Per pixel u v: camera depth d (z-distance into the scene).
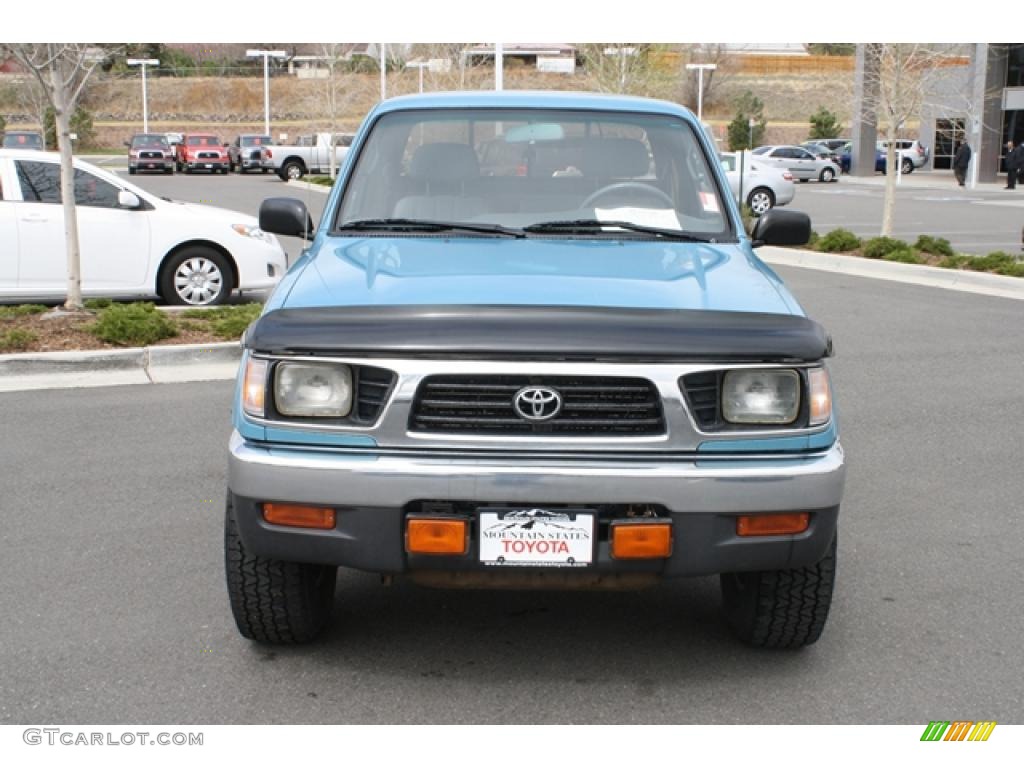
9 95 73.56
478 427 3.76
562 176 5.31
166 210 11.88
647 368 3.73
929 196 36.53
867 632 4.63
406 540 3.75
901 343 10.83
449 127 5.44
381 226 5.06
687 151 5.45
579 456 3.76
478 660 4.35
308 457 3.78
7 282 11.39
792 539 3.83
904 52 18.41
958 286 14.84
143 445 7.27
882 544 5.68
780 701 4.04
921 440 7.59
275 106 84.94
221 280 12.04
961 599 4.98
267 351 3.82
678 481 3.72
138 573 5.17
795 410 3.83
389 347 3.72
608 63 41.19
